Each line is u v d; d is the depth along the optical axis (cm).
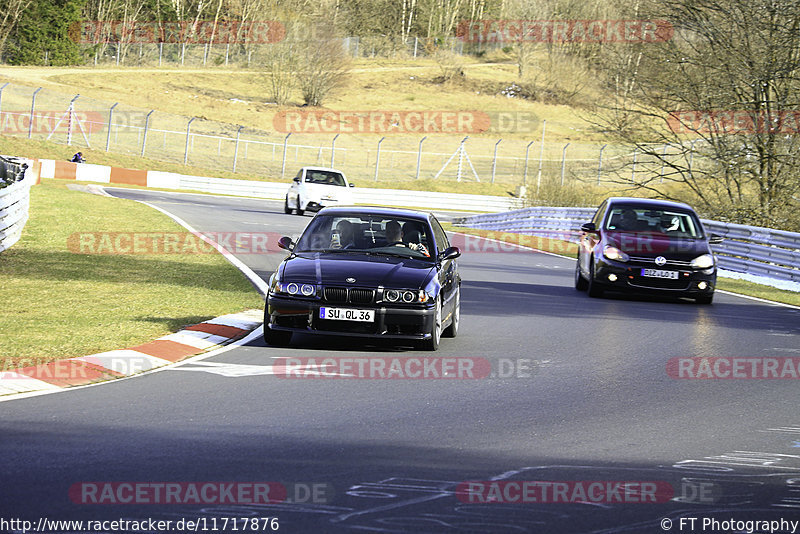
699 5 6550
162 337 2278
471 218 9812
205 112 17238
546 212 8012
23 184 4462
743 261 5275
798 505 1178
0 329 2252
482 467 1305
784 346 2638
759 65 6234
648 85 6862
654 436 1544
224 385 1823
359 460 1317
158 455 1305
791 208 6372
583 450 1428
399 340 2509
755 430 1619
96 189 9362
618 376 2097
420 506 1116
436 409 1686
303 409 1639
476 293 3672
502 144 17350
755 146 6481
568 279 4516
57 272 3425
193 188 11306
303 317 2244
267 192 11650
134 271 3616
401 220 2573
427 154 14762
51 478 1180
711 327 2995
